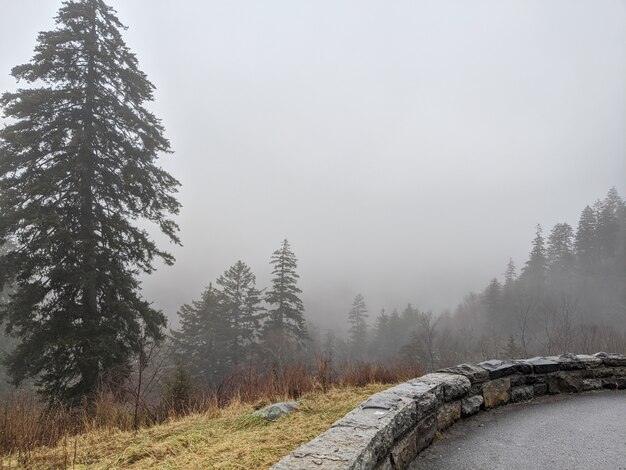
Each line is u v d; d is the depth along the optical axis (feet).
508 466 9.25
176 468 9.09
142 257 41.78
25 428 13.75
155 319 39.52
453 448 10.52
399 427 8.97
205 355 98.27
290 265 112.98
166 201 44.86
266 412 13.87
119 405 18.45
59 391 32.14
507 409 14.55
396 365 22.39
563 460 9.62
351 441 7.30
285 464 6.37
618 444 10.78
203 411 16.96
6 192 35.58
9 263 34.01
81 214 38.01
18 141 35.42
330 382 19.43
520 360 17.31
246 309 117.08
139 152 42.86
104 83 43.06
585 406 15.03
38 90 38.42
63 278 34.45
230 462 9.01
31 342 33.35
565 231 248.93
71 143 35.53
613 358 18.45
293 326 108.88
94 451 11.78
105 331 34.96
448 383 12.51
